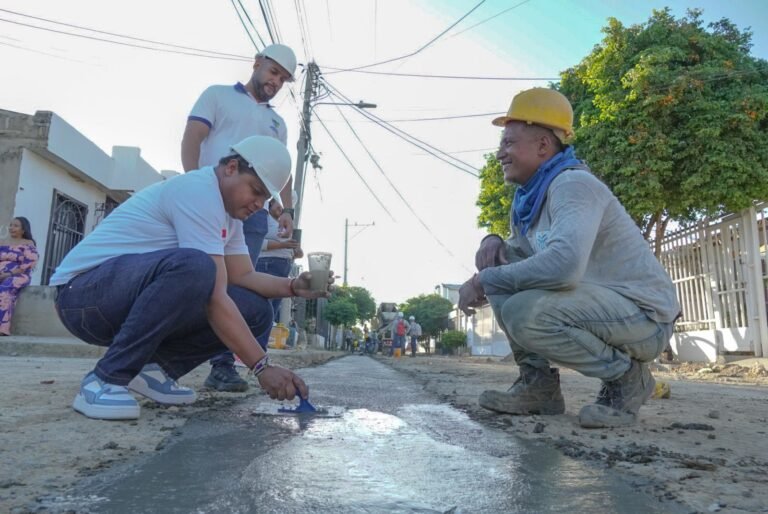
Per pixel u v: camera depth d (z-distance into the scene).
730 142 9.59
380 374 5.73
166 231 2.08
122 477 1.30
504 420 2.32
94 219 11.57
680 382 6.12
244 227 3.11
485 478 1.40
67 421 1.90
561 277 2.08
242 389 3.05
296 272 18.23
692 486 1.35
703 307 11.20
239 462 1.47
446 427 2.15
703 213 11.12
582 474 1.45
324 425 2.09
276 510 1.11
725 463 1.61
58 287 2.14
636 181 9.87
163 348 2.34
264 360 2.12
